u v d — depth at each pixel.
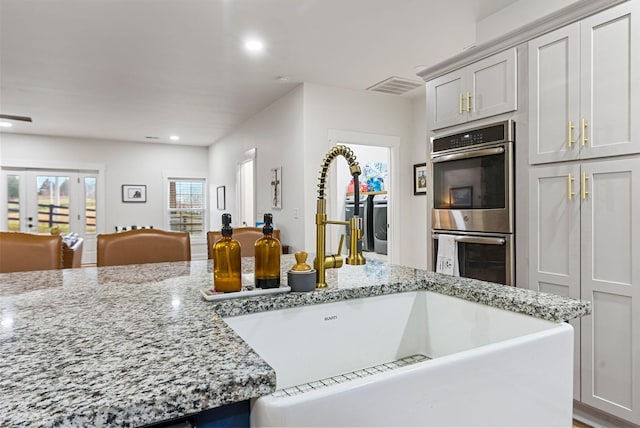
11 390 0.54
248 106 5.10
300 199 4.25
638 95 1.72
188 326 0.85
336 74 3.92
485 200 2.40
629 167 1.75
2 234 1.85
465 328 1.18
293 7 2.63
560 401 0.85
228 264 1.08
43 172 7.25
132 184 7.90
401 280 1.33
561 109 2.02
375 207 5.17
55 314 0.95
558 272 2.04
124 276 1.47
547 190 2.09
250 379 0.58
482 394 0.71
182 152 8.33
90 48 3.27
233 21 2.82
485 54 2.43
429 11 2.69
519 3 2.56
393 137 4.68
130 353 0.68
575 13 1.94
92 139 7.54
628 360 1.77
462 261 2.56
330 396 0.55
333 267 1.22
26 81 4.07
